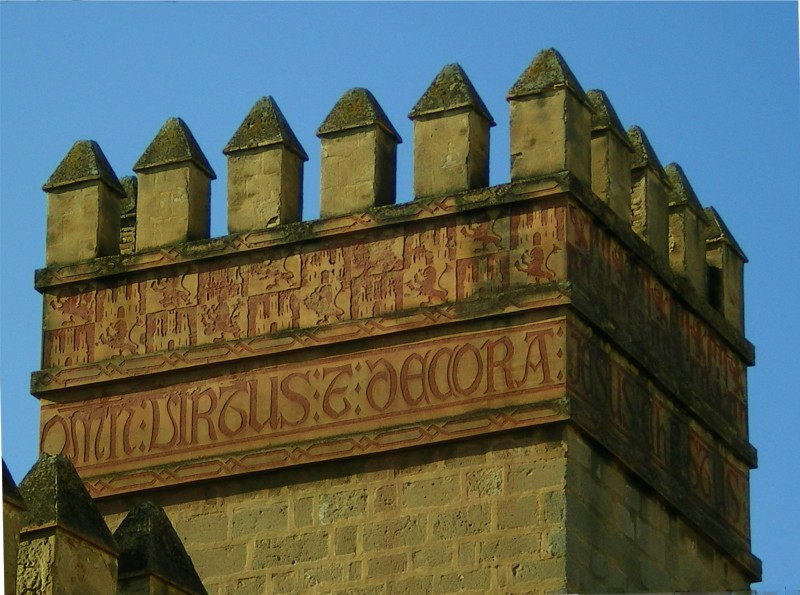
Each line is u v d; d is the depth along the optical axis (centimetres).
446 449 3397
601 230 3481
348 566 3400
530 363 3378
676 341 3609
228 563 3453
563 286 3384
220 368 3525
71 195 3659
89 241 3634
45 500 2722
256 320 3522
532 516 3331
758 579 3697
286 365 3497
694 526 3578
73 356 3597
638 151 3628
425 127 3506
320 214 3525
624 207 3544
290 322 3506
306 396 3472
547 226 3419
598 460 3403
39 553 2698
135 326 3581
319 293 3503
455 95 3503
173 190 3622
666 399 3569
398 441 3406
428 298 3444
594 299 3434
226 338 3531
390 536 3391
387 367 3444
